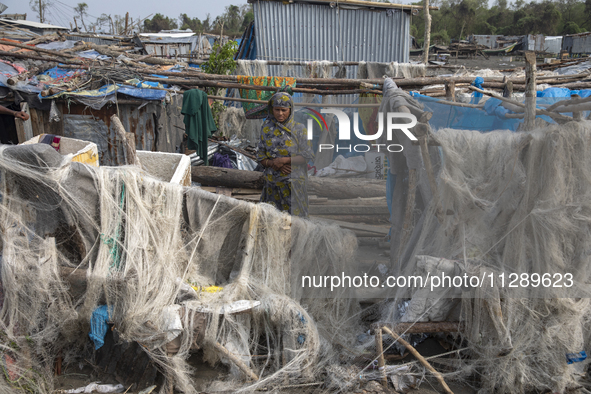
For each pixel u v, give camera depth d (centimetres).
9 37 1249
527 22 6088
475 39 4159
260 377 269
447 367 286
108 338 273
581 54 2881
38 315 268
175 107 902
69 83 682
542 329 262
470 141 278
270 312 272
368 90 548
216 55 818
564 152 253
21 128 702
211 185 665
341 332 310
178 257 286
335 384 267
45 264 261
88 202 266
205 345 268
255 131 905
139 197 271
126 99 702
